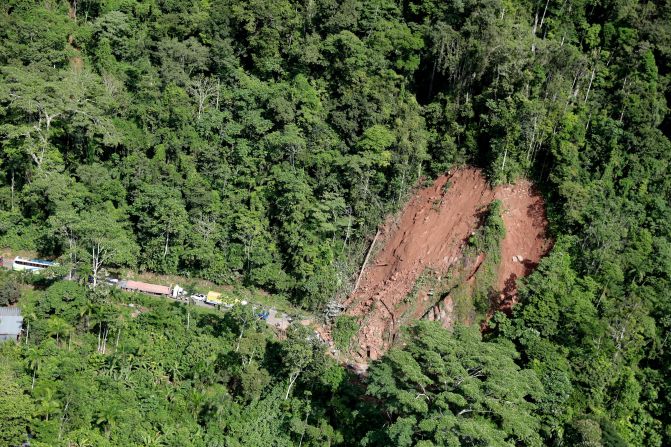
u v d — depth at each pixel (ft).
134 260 306.96
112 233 289.74
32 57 340.39
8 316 256.32
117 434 226.79
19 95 309.42
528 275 297.53
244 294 310.86
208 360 258.78
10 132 300.81
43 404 222.07
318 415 252.01
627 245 298.35
